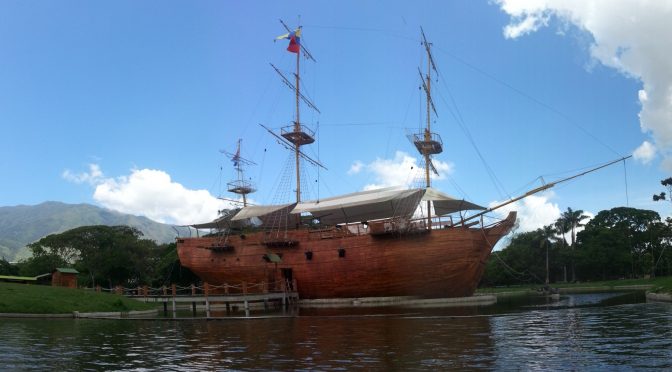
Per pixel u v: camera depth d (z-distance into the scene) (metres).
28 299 29.70
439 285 39.69
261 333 19.78
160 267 68.12
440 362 12.37
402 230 39.28
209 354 14.59
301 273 43.22
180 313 34.44
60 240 76.50
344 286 41.62
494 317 24.53
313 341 16.92
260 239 46.16
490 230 39.97
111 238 78.56
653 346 14.33
